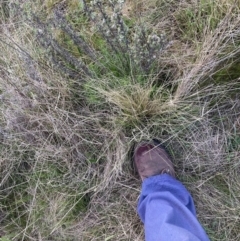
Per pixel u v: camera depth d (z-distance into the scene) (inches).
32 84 30.1
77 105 31.0
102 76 30.1
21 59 29.9
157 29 30.9
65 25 27.4
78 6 32.0
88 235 30.5
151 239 26.1
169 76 30.4
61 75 30.3
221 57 29.5
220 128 30.6
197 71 28.7
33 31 30.2
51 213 30.8
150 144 30.5
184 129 30.1
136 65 29.3
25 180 31.8
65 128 30.1
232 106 30.6
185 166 30.6
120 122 29.7
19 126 30.4
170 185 28.7
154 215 27.1
